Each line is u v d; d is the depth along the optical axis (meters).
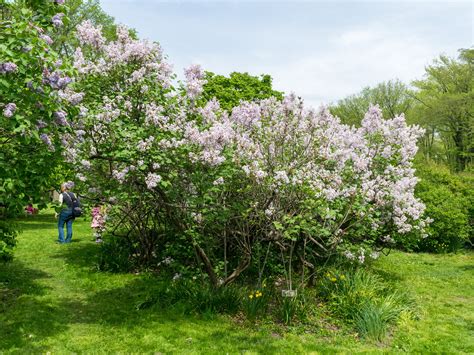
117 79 6.69
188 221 7.31
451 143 33.41
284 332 6.11
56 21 5.57
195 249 7.30
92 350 5.31
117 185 6.96
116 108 6.28
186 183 6.60
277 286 7.91
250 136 7.00
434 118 29.31
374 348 5.72
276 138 6.84
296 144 6.90
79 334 5.80
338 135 8.05
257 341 5.76
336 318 6.66
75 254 10.41
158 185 6.39
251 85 23.66
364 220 7.81
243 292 7.02
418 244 14.14
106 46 6.74
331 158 7.00
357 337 6.09
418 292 8.80
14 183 5.18
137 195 6.87
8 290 7.50
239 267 7.19
